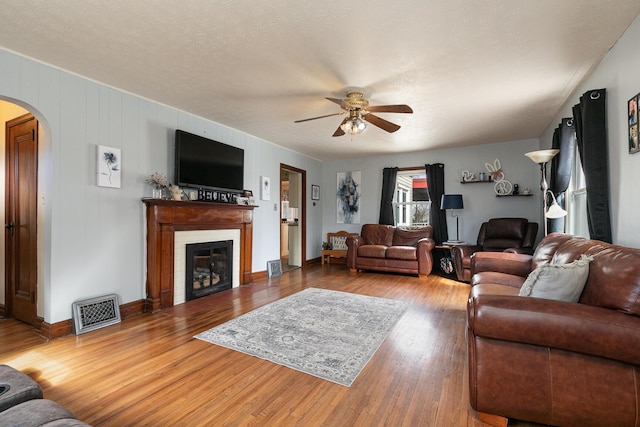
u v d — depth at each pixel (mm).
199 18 1973
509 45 2264
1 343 2514
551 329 1405
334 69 2643
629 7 1851
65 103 2717
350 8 1857
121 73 2777
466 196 5688
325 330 2799
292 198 6570
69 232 2754
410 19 1958
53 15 1944
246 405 1708
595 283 1593
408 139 5121
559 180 3369
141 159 3334
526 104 3471
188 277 3736
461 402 1748
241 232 4586
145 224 3379
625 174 2129
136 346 2453
